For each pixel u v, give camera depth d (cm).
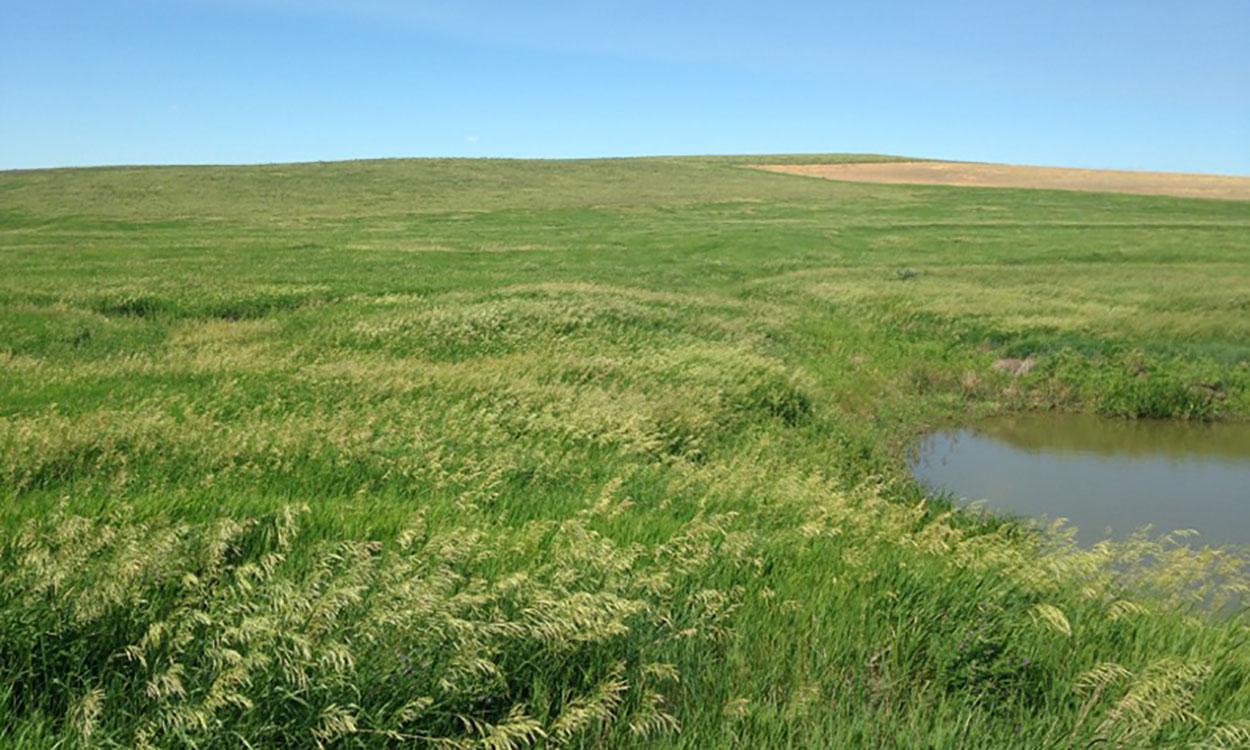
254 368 1488
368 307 2420
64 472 816
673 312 2358
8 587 455
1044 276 3553
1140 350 2097
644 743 427
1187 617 636
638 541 688
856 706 477
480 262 3919
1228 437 1686
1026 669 516
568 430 1120
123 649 423
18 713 401
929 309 2591
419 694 418
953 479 1384
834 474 1174
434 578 474
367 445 960
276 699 400
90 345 1842
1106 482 1380
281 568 534
